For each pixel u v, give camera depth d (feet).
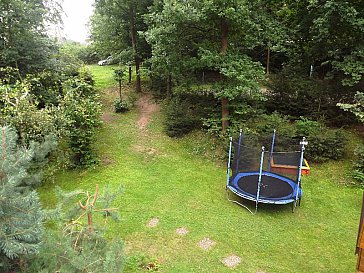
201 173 32.94
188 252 21.08
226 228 23.81
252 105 40.29
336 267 19.88
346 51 38.04
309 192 29.17
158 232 23.25
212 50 36.22
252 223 24.54
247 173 30.50
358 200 27.68
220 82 36.37
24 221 8.70
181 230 23.52
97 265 10.37
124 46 54.08
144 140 40.55
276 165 30.30
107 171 32.99
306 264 20.15
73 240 12.07
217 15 33.78
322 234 23.30
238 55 35.45
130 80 61.16
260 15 35.68
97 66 83.15
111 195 14.32
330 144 33.60
